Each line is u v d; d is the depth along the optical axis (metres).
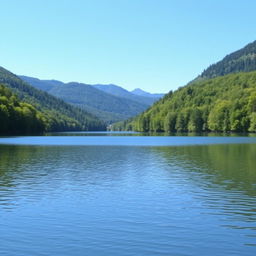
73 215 24.88
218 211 26.00
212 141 117.81
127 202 28.67
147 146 96.50
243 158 60.84
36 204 28.02
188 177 40.84
